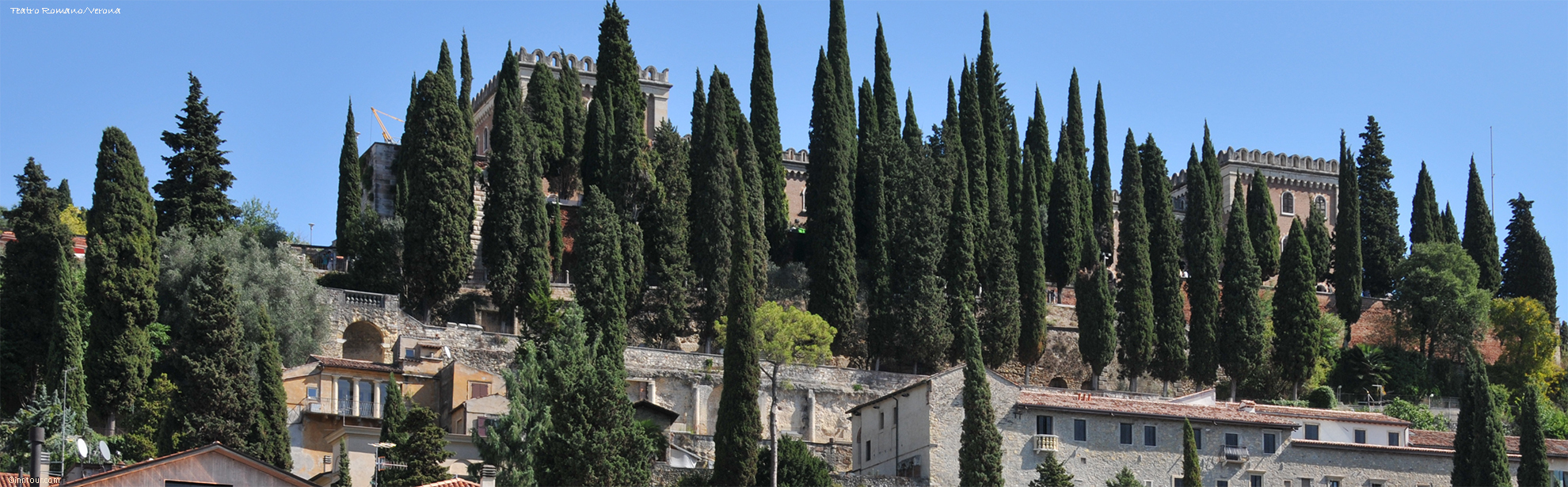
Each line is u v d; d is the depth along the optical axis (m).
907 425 90.75
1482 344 132.12
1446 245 132.38
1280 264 121.19
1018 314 116.19
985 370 86.38
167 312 95.38
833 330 107.50
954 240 116.94
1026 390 99.38
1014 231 127.25
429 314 106.94
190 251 99.38
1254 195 142.62
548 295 108.69
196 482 61.81
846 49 143.12
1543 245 143.62
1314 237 141.12
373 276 108.56
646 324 110.06
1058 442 86.94
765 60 134.62
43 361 87.62
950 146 128.25
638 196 116.94
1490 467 86.88
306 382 87.56
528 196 110.06
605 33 134.50
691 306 112.06
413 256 106.44
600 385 77.25
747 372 85.19
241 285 96.94
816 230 115.31
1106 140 145.12
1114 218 154.62
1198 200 122.25
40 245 89.94
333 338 99.88
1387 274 143.38
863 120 136.88
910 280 114.06
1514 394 125.94
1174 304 119.06
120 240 91.44
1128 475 83.31
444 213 107.06
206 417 79.06
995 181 122.38
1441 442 94.75
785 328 104.06
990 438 83.00
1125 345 116.81
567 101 130.12
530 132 120.94
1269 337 119.81
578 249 106.75
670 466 85.00
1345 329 131.25
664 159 120.25
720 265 111.56
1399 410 111.44
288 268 99.62
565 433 75.81
